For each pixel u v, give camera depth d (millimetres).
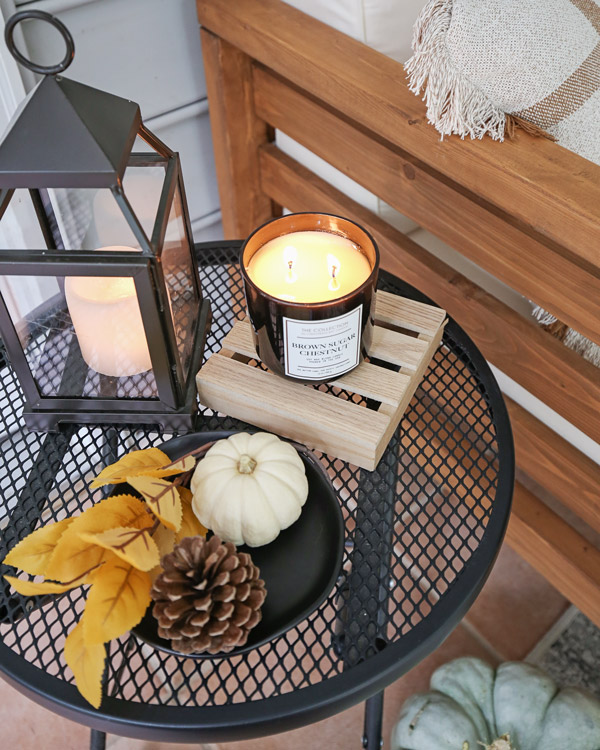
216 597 470
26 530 583
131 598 472
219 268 863
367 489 603
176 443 598
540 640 1019
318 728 937
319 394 611
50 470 621
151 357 561
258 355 626
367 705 777
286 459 555
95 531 499
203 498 537
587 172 645
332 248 610
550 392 808
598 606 887
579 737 816
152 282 510
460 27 655
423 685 971
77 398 614
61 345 568
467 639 1018
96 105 484
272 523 534
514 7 668
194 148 1138
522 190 646
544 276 726
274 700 490
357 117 780
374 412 596
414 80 708
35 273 505
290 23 855
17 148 459
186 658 512
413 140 727
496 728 853
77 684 454
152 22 960
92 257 501
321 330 547
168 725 479
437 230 818
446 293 865
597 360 778
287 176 1026
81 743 934
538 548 938
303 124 929
